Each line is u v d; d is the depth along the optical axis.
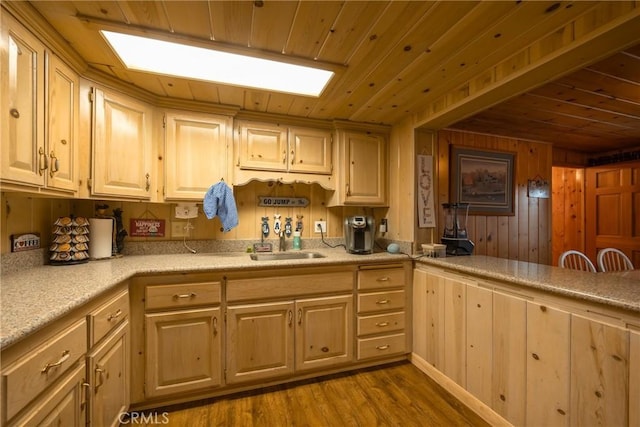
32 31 1.26
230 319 1.87
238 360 1.89
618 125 2.86
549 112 2.52
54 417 0.98
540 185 3.46
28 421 0.87
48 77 1.37
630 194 3.49
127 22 1.31
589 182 3.89
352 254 2.41
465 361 1.83
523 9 1.22
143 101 1.98
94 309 1.26
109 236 2.00
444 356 2.01
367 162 2.64
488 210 3.17
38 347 0.92
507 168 3.28
